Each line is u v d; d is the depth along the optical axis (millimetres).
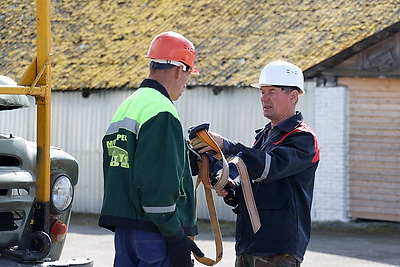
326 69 16688
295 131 6129
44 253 6344
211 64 18156
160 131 5316
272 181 6070
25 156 6660
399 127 16109
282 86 6211
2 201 6383
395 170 16156
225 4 20469
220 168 6062
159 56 5629
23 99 7262
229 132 17562
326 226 16578
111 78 19125
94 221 18062
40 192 6523
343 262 12531
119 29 21203
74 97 19641
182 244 5348
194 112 18000
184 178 5586
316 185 16844
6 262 6211
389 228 16094
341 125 16609
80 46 20969
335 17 18109
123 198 5465
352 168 16531
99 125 19250
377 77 16250
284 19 18906
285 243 6043
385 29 15875
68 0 23234
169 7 21312
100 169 19250
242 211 6270
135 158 5348
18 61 21156
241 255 6277
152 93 5516
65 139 19703
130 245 5508
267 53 17797
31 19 23016
